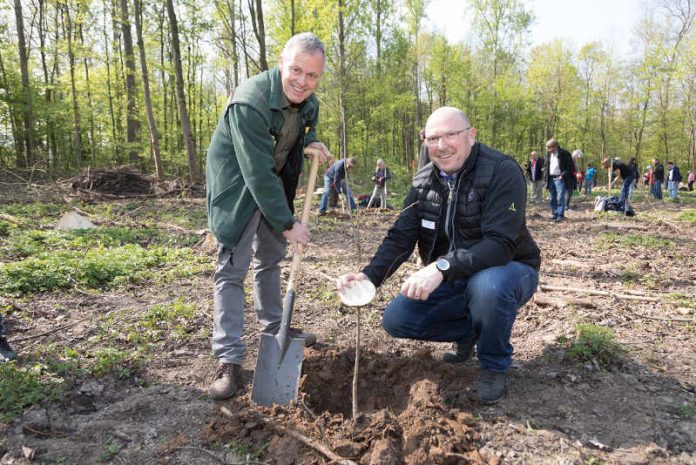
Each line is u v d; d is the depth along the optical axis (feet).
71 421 8.13
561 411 8.16
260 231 9.80
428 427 7.20
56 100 75.00
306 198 9.63
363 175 70.28
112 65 79.71
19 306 13.28
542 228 31.89
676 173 61.31
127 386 9.33
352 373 9.43
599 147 123.03
